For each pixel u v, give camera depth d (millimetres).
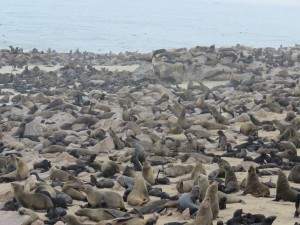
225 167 42000
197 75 117000
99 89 107438
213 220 33219
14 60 143625
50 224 33344
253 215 33000
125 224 31766
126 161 52094
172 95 96062
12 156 49750
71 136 62500
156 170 48250
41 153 56438
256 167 47500
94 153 55062
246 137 63312
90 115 74438
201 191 35812
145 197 37469
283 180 37625
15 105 84688
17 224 33875
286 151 51438
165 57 122312
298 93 88688
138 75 118188
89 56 161500
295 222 32469
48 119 74750
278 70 122750
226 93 98000
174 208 35562
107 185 42312
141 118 73125
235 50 138375
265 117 74812
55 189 40000
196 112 80062
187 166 47188
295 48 171625
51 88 109188
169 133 64938
